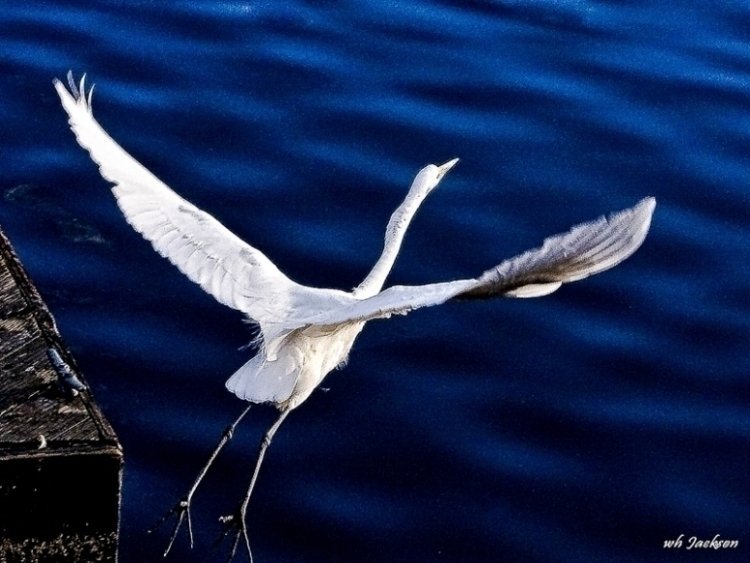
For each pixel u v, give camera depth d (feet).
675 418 64.75
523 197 75.41
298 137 78.28
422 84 83.15
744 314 69.62
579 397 65.46
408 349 67.41
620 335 68.44
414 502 60.13
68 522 30.53
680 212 75.05
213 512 58.85
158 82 81.41
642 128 80.59
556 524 59.88
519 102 82.23
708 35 89.25
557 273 25.93
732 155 79.10
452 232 72.64
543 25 89.51
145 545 56.95
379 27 88.12
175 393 63.57
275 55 84.74
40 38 84.28
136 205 32.68
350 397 64.75
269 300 32.89
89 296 67.82
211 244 33.01
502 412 64.49
